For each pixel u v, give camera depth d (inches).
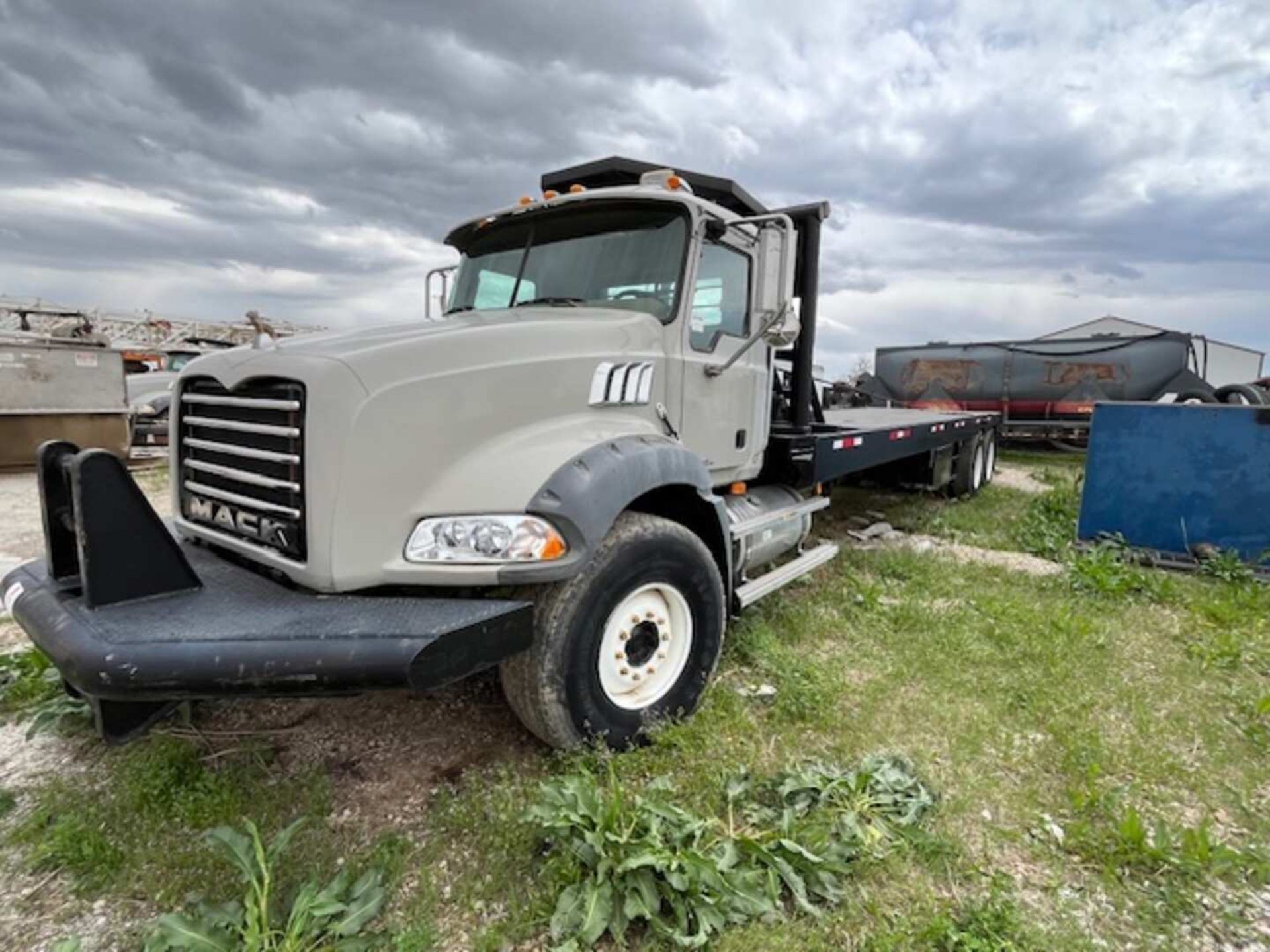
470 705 117.4
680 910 70.2
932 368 514.9
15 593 89.9
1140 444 210.8
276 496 90.6
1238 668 135.5
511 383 99.2
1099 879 80.2
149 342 661.3
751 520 149.6
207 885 76.4
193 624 75.7
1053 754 104.8
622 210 133.2
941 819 89.5
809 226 176.1
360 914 70.4
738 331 146.4
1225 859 81.7
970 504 312.0
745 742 105.7
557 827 75.9
